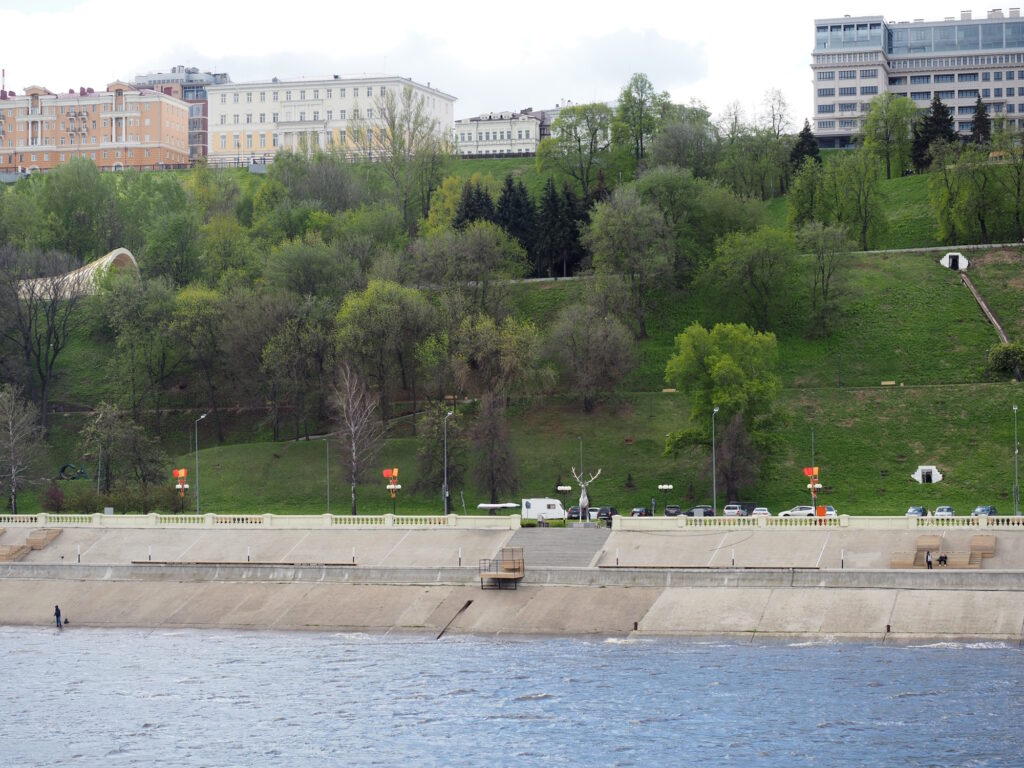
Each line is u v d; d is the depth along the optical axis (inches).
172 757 4763.8
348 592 6924.2
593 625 6343.5
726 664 5620.1
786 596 6299.2
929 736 4598.9
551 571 6761.8
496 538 7386.8
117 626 6904.5
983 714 4790.8
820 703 4995.1
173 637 6619.1
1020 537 6609.3
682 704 5068.9
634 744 4665.4
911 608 6058.1
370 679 5625.0
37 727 5142.7
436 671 5708.7
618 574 6633.9
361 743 4813.0
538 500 7829.7
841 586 6289.4
